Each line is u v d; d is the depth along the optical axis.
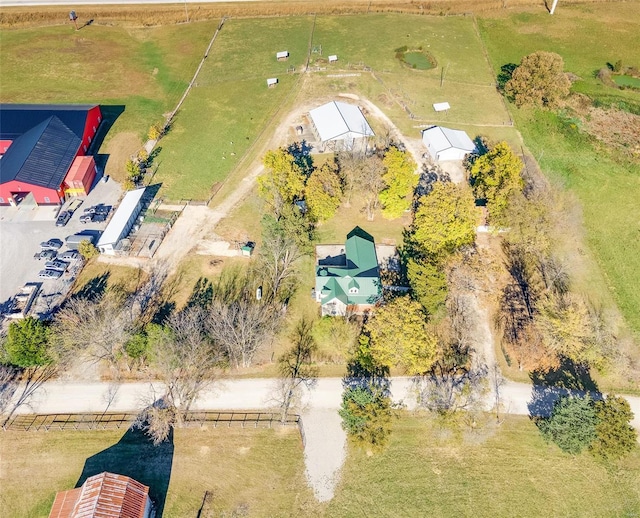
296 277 81.06
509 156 84.44
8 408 64.62
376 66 131.12
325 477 59.91
